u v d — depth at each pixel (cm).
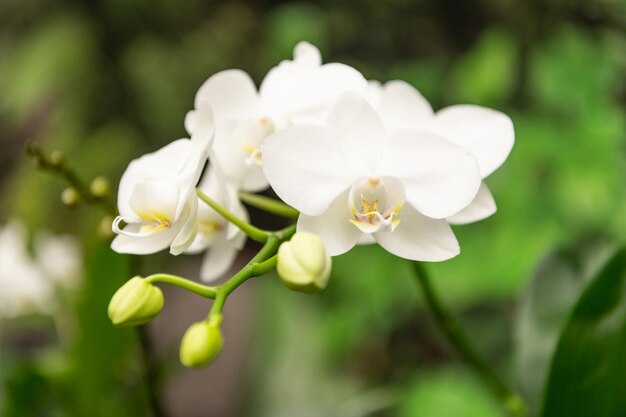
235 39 157
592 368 53
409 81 137
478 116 53
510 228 109
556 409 54
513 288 107
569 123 119
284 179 49
